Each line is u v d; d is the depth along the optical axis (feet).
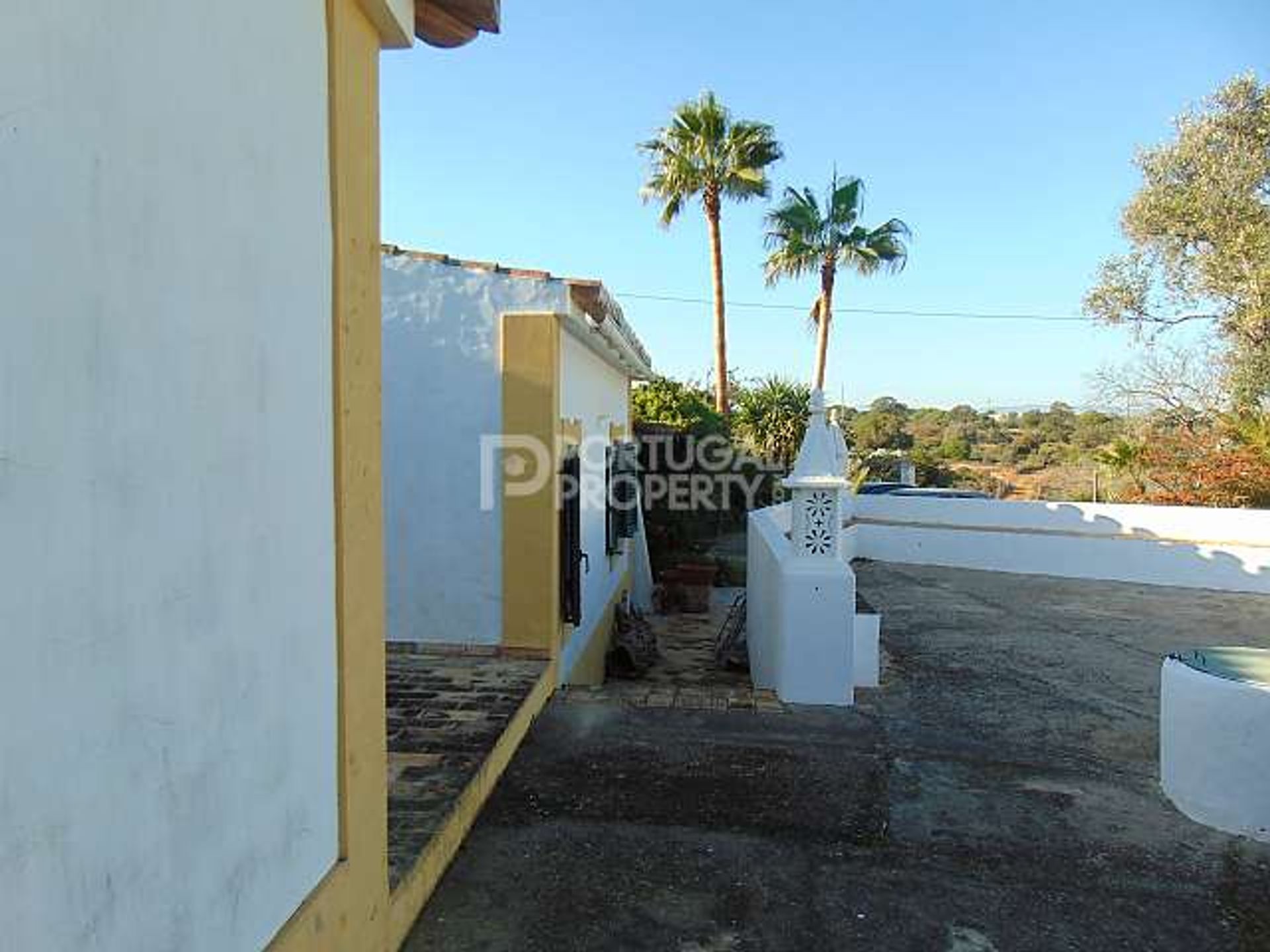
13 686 4.00
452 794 12.19
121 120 4.71
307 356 7.14
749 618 28.78
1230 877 11.64
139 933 4.91
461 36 10.34
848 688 19.83
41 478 4.17
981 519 47.29
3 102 3.91
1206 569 40.19
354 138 7.98
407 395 20.07
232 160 5.87
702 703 19.33
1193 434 52.13
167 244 5.14
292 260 6.82
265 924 6.44
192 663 5.45
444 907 10.32
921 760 15.96
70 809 4.36
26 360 4.07
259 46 6.24
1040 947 9.89
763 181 66.28
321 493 7.44
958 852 12.20
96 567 4.55
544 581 19.79
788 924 10.19
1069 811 13.76
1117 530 43.27
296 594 6.97
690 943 9.72
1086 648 27.78
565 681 22.04
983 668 24.79
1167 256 51.37
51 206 4.21
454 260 19.71
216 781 5.73
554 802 13.47
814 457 20.43
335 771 7.81
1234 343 50.29
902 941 9.92
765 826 12.82
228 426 5.86
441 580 20.12
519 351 19.63
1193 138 50.01
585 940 9.70
